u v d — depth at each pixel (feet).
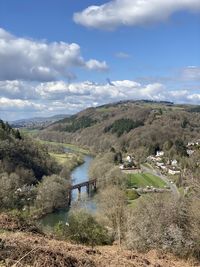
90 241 71.05
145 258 50.88
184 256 61.36
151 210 70.90
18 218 59.47
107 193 175.94
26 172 292.61
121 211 101.14
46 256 37.55
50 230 70.64
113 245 70.79
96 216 103.30
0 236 44.37
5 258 35.83
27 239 46.06
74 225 71.87
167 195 92.79
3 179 231.91
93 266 40.55
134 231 66.39
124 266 42.57
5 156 301.43
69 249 46.26
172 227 64.64
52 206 226.99
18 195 223.71
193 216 67.87
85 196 285.84
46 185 239.71
